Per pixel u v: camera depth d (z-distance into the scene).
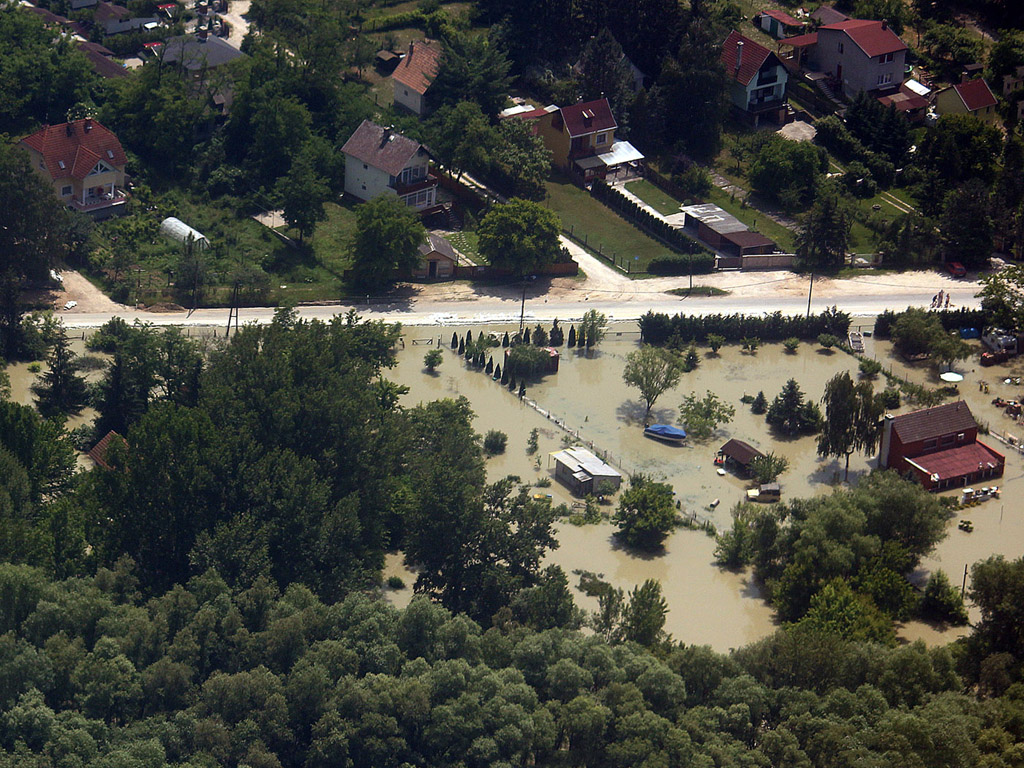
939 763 112.31
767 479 160.25
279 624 119.94
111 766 106.56
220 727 112.69
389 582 142.62
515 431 169.62
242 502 137.00
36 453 141.12
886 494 145.25
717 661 120.12
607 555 148.75
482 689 116.19
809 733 114.38
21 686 113.38
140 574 131.88
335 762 113.69
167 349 162.25
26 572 119.19
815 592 138.00
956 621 140.25
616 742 113.94
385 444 145.38
